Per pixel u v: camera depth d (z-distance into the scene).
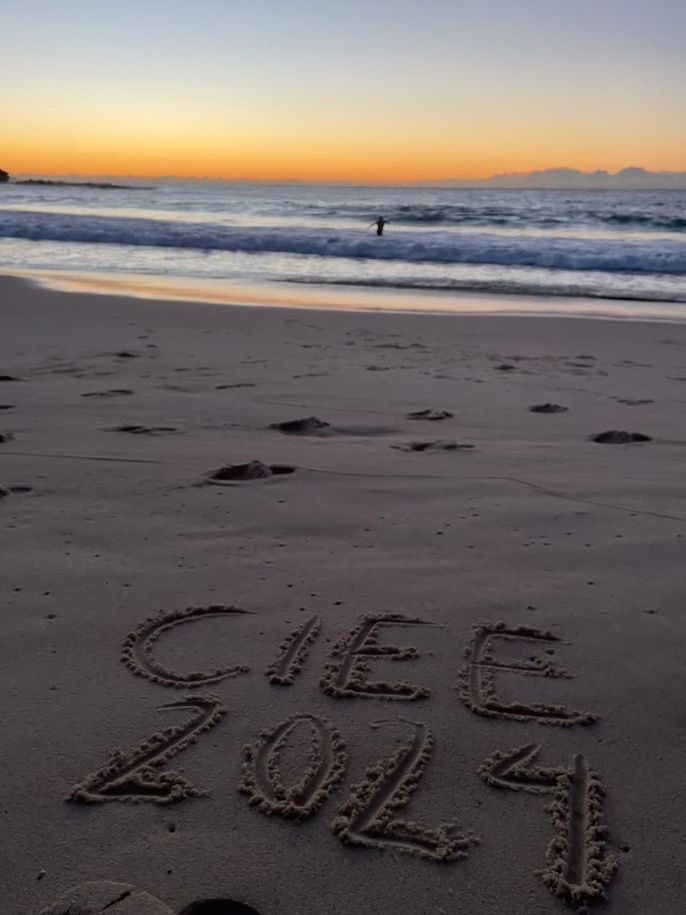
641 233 22.83
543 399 5.48
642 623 2.53
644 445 4.40
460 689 2.21
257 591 2.71
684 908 1.54
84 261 15.14
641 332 8.30
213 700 2.14
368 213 32.97
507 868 1.63
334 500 3.51
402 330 8.33
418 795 1.82
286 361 6.66
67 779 1.84
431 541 3.11
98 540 3.06
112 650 2.36
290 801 1.80
